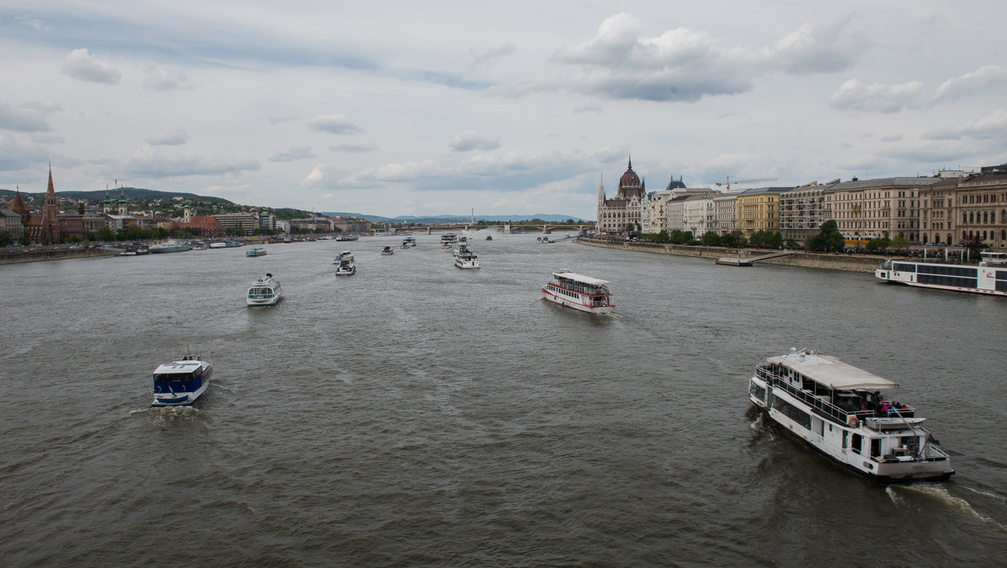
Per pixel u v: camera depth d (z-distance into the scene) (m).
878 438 49.66
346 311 127.25
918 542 42.53
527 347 93.12
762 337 99.75
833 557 41.06
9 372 81.44
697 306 131.88
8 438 59.41
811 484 49.78
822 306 132.00
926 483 49.56
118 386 74.94
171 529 44.34
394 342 96.69
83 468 53.31
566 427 60.88
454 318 118.19
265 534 43.56
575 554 41.16
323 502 47.41
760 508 46.50
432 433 59.66
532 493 48.50
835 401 53.16
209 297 153.00
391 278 198.62
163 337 102.00
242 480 50.91
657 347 92.88
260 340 99.00
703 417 63.44
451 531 43.66
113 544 42.69
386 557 40.94
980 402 67.88
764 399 63.81
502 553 41.28
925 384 74.31
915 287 167.12
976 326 109.00
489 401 68.31
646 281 183.25
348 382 75.44
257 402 68.50
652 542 42.47
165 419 63.75
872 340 97.56
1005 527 43.94
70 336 103.62
